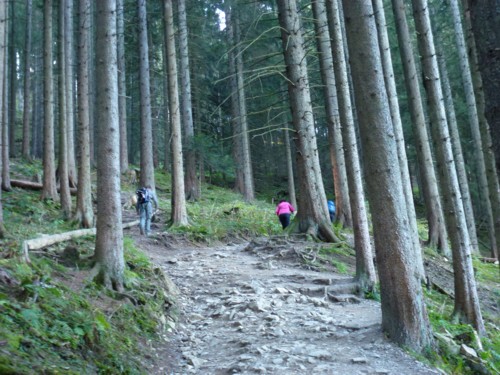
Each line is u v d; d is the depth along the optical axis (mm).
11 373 3055
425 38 8961
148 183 18312
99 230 7047
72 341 4395
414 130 16109
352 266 11570
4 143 14641
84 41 12844
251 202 25250
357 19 6414
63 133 13562
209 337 6438
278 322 6785
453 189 8500
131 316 6035
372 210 6320
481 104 8406
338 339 6145
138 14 19844
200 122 28766
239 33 24453
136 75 33406
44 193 14438
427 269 14133
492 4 2492
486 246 25906
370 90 6324
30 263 6012
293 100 12891
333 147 16234
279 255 11578
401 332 5914
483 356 6570
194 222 15523
